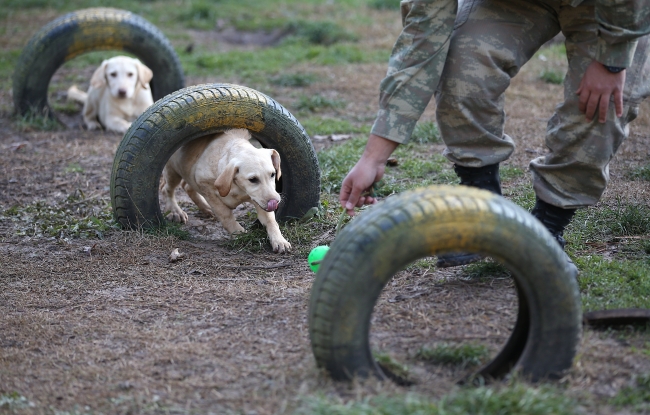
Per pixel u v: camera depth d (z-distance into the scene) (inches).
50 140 417.1
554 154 193.8
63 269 236.8
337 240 147.8
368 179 173.2
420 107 174.2
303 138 262.2
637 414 141.1
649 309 176.7
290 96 486.9
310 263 208.4
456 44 185.3
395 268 143.1
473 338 174.7
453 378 156.7
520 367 147.9
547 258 142.1
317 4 815.7
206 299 210.4
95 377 167.5
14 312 206.8
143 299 212.5
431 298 199.0
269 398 151.6
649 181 305.1
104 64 430.6
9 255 250.5
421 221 141.3
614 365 158.4
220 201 255.1
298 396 148.0
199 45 649.6
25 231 272.8
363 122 432.8
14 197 320.8
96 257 245.1
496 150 191.8
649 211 260.4
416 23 175.5
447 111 189.6
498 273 211.3
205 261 240.4
